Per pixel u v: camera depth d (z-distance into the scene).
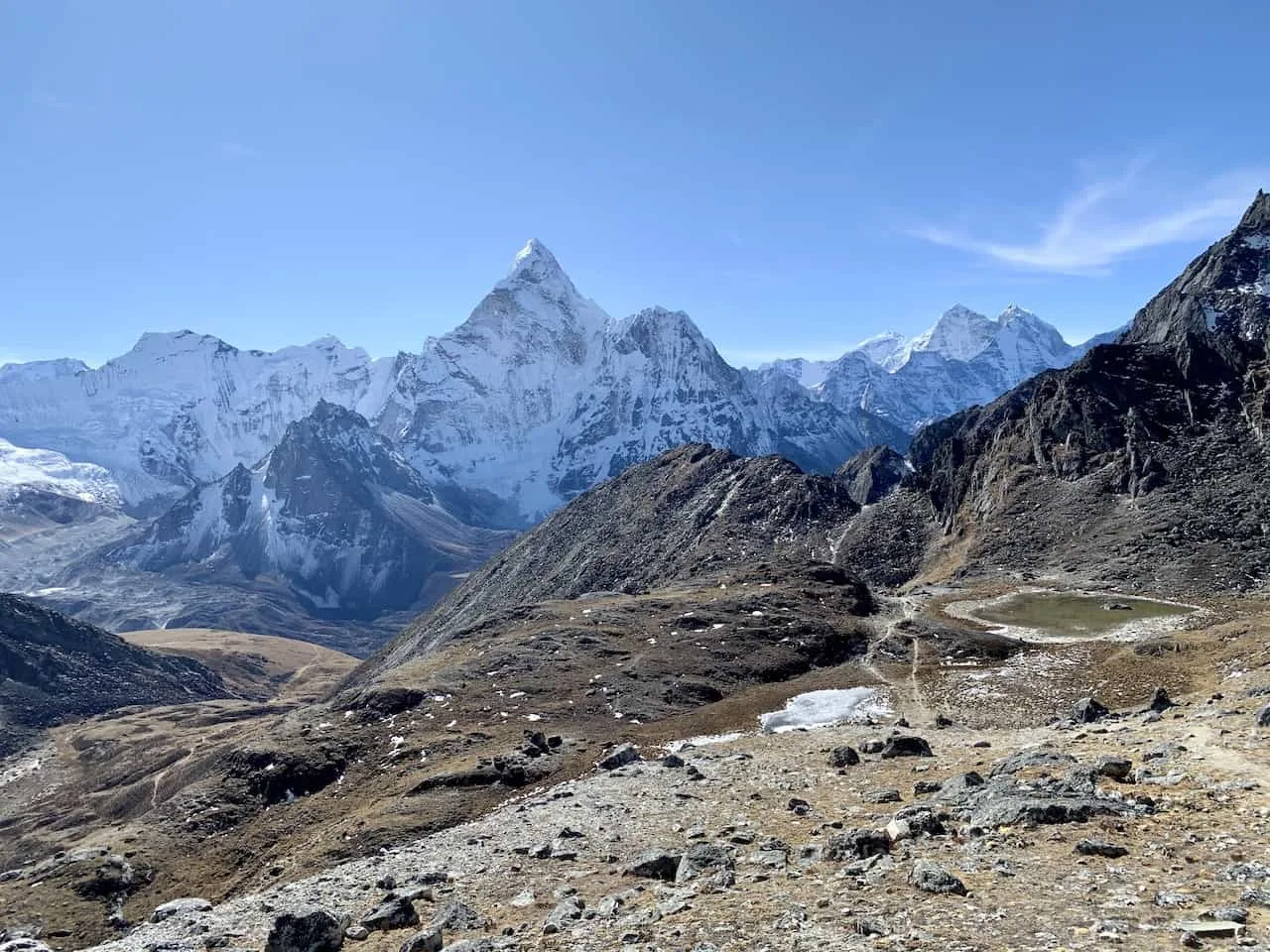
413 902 26.88
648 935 18.78
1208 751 29.28
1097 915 16.06
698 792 38.53
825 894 19.78
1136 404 166.00
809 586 124.56
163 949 25.27
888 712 66.62
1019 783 27.59
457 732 78.31
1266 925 14.53
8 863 115.75
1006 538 150.38
